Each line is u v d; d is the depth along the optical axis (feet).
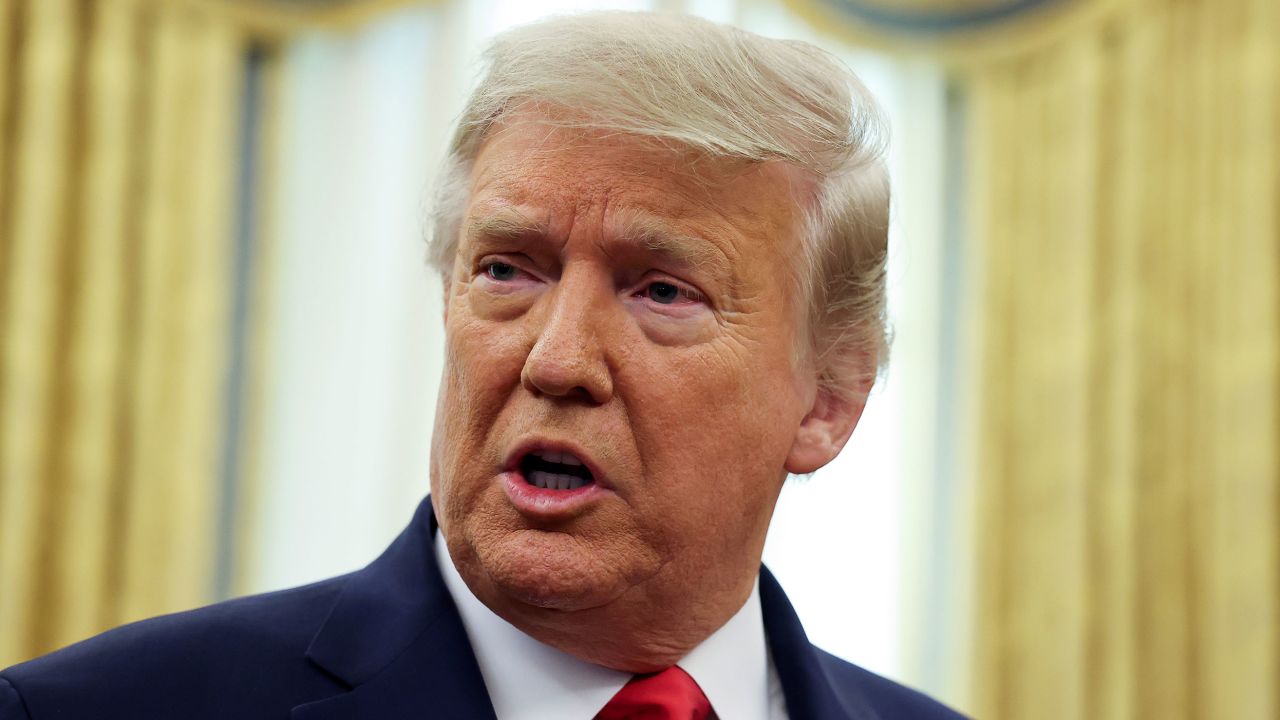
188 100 18.44
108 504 17.19
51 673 4.29
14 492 16.53
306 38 19.75
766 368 4.58
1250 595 17.24
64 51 17.43
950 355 20.27
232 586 18.43
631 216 4.32
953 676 19.21
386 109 19.62
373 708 4.39
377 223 19.30
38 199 17.03
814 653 5.59
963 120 20.81
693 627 4.61
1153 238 18.58
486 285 4.45
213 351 18.13
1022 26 20.20
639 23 4.51
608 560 4.27
